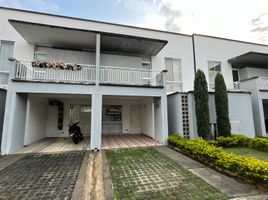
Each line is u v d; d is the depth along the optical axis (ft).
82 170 14.67
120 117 37.52
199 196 10.14
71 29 23.02
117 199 9.86
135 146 24.66
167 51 35.91
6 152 19.75
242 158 13.98
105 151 21.57
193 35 38.06
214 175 13.61
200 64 37.52
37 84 21.35
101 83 23.41
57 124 33.47
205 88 25.59
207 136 24.31
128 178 12.98
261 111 30.78
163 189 11.10
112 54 31.09
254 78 32.22
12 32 27.55
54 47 28.78
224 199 9.81
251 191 10.79
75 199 9.88
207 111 24.95
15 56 27.14
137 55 33.27
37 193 10.56
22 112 22.98
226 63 39.50
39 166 15.66
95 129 22.36
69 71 26.22
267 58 36.40
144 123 36.29
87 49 30.19
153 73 33.81
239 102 29.99
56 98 32.40
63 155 19.58
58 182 12.20
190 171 14.53
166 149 22.91
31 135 26.53
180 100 28.09
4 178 12.89
